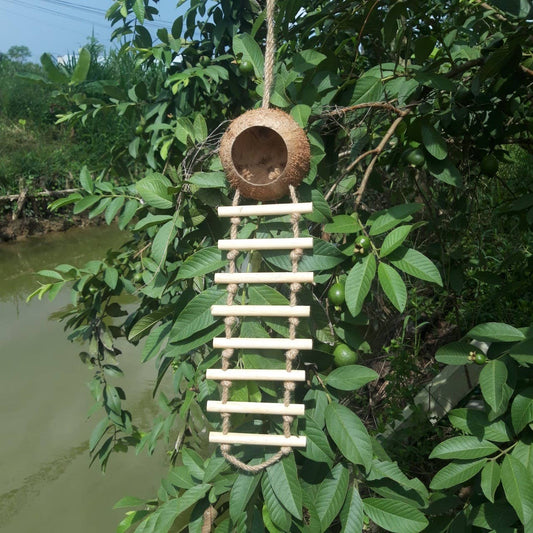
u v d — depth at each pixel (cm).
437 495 228
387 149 324
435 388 360
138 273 343
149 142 414
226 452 192
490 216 477
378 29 270
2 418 498
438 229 349
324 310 212
